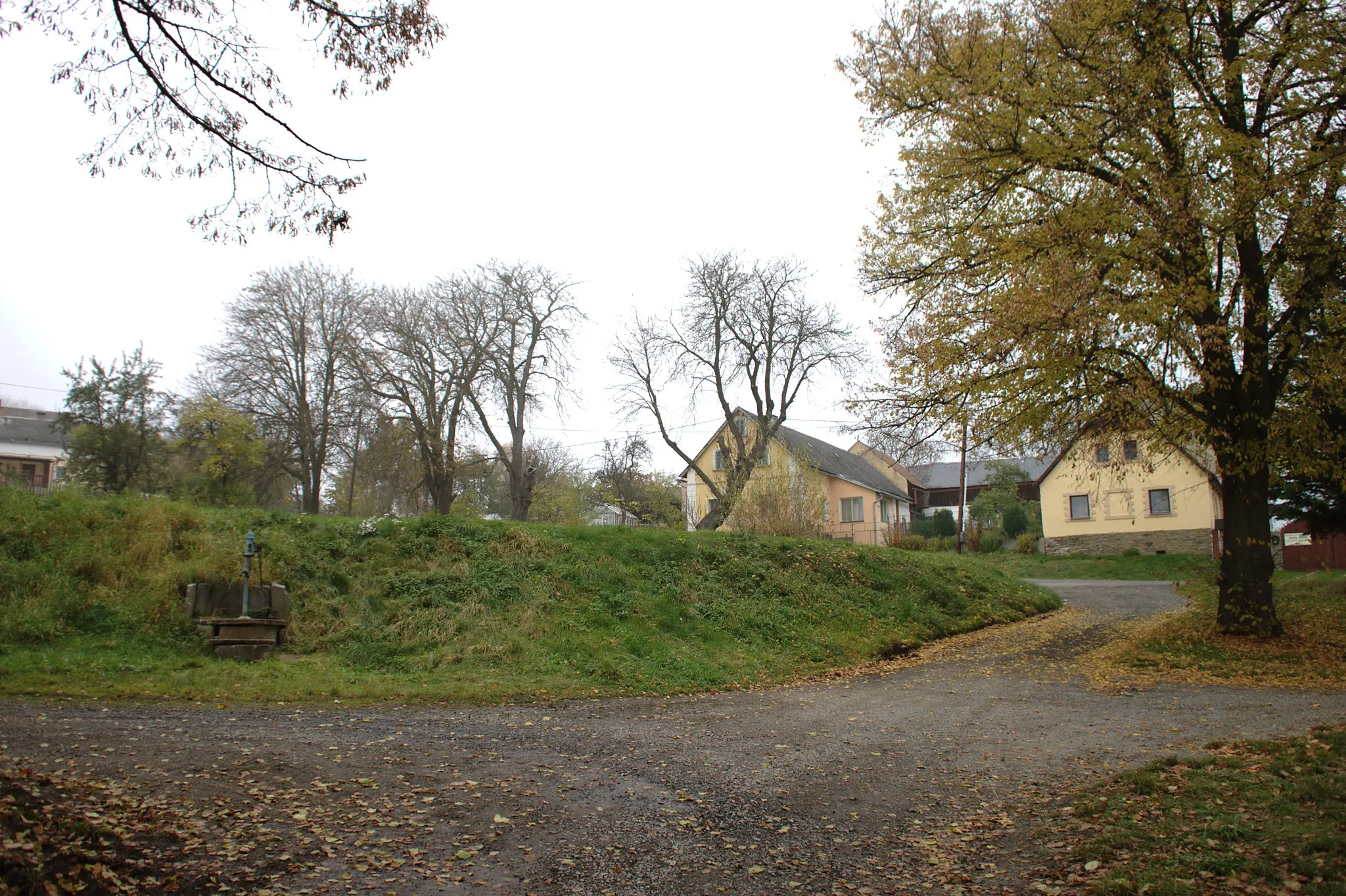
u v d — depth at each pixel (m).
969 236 15.20
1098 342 12.98
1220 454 14.27
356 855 5.27
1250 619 14.70
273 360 36.56
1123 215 12.99
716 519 39.47
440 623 14.06
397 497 45.84
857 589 20.16
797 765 8.02
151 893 4.37
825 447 55.66
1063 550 43.31
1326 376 12.55
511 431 37.47
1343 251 12.66
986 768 7.85
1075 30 13.54
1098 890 4.62
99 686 9.82
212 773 6.67
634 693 12.30
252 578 13.82
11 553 13.33
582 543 18.73
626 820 6.28
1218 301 13.33
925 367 14.57
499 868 5.23
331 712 9.67
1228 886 4.49
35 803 5.03
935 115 14.70
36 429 51.25
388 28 7.41
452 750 8.15
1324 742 7.46
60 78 6.68
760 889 5.05
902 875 5.28
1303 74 13.77
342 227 7.83
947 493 70.00
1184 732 8.97
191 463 29.03
